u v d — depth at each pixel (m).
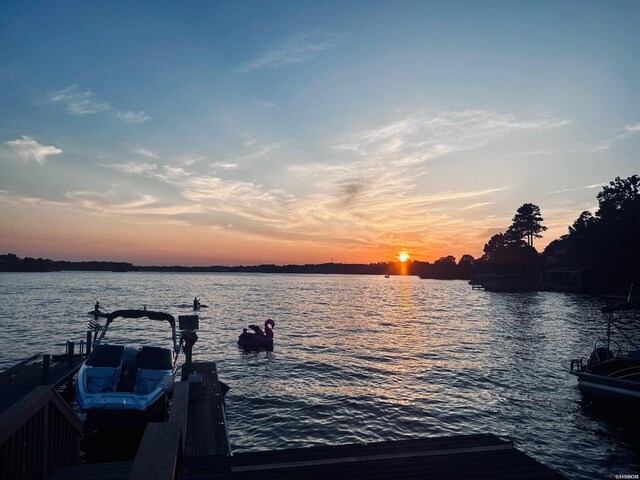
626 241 79.56
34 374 18.58
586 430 16.02
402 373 25.14
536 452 14.06
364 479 6.34
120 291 107.12
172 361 16.48
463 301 86.50
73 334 37.84
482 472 6.57
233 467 6.74
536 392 21.05
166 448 4.48
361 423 16.67
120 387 14.65
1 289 105.38
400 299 94.50
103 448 13.67
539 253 133.38
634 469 12.85
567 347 33.72
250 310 65.38
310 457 7.17
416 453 7.34
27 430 5.20
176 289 127.19
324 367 26.75
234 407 18.62
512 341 36.72
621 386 18.09
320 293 119.31
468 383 22.80
